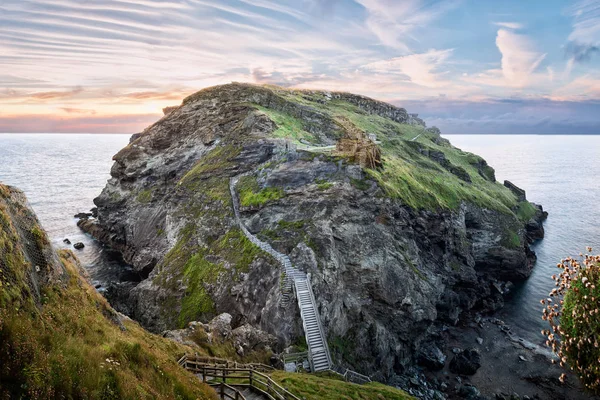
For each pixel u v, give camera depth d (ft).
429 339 224.94
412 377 195.93
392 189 237.66
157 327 202.28
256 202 226.17
